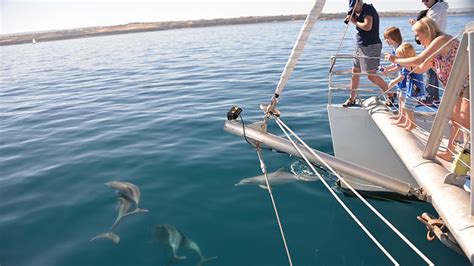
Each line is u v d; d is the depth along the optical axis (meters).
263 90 15.00
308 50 26.73
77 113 13.13
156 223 5.75
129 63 27.94
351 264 4.73
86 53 39.88
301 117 10.75
